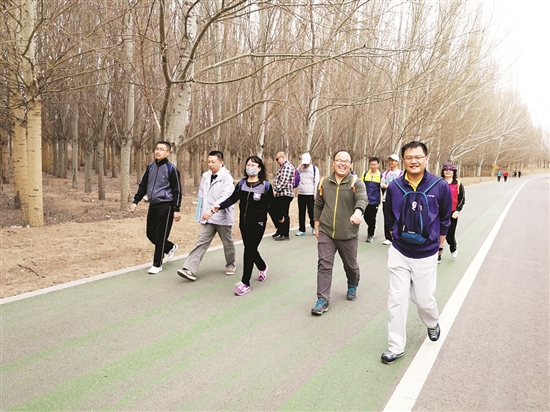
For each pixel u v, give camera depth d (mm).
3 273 5020
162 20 6633
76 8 9531
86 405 2570
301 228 8828
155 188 5414
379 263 6594
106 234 7398
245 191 4812
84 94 14578
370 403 2693
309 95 12984
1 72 9070
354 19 7656
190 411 2545
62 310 4047
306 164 8656
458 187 6742
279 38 9805
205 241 5203
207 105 20812
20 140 10766
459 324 4105
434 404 2709
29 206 8055
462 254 7434
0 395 2645
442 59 14695
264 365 3141
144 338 3520
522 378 3080
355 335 3750
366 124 22594
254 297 4676
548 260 7172
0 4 7312
